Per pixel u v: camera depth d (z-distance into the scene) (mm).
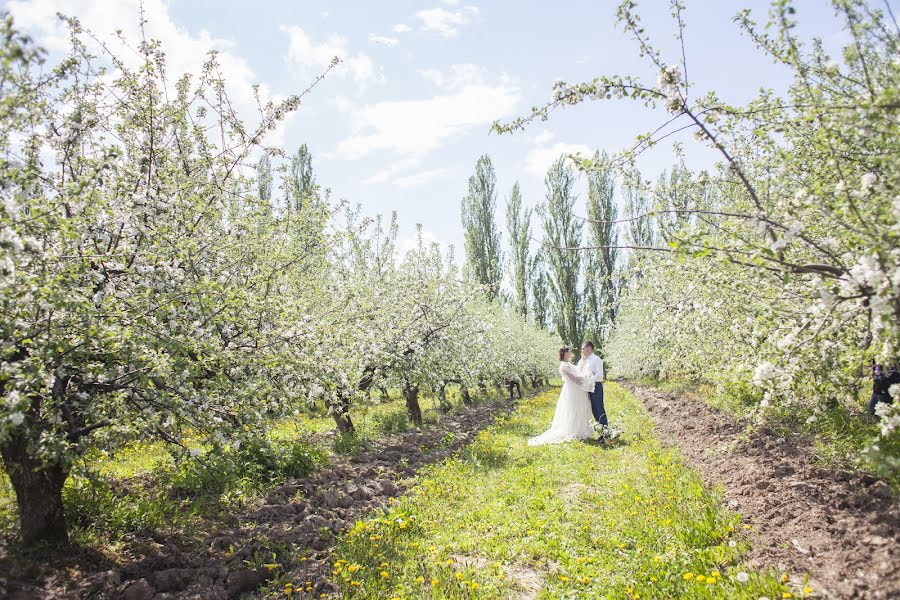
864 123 3871
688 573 4641
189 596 4797
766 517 5508
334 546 6047
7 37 3158
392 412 15961
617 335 32406
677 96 4613
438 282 15891
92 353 4977
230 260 7492
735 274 6469
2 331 4359
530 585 5113
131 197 5906
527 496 7695
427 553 5816
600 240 39000
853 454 6027
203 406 5473
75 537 5418
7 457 5062
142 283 5672
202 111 8258
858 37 3988
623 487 7418
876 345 4617
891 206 3834
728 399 11383
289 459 8297
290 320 7531
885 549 4215
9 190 4828
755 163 6898
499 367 23203
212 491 7152
